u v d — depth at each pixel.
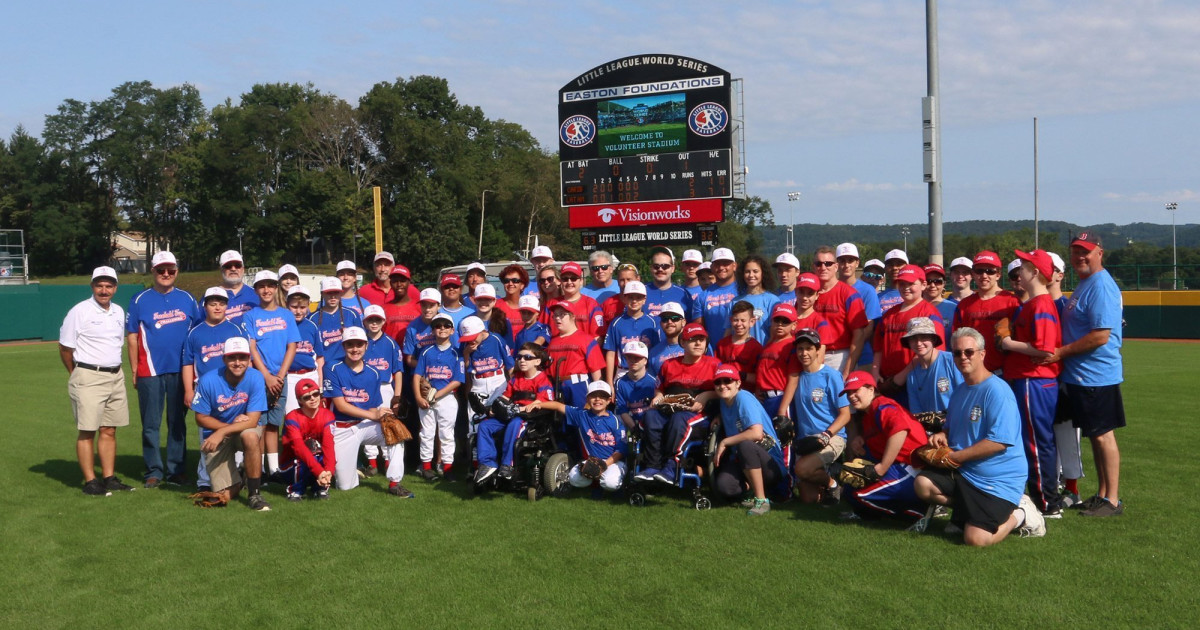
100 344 7.50
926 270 8.06
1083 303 6.27
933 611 4.51
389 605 4.76
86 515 6.79
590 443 7.21
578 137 21.33
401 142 69.81
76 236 79.69
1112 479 6.30
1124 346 22.53
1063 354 6.21
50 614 4.74
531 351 7.52
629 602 4.73
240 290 8.45
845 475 6.21
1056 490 6.29
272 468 7.82
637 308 8.06
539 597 4.84
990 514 5.61
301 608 4.75
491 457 7.26
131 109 82.12
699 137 20.44
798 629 4.32
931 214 13.52
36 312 32.59
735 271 8.47
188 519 6.65
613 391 7.65
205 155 73.94
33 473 8.41
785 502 6.93
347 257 73.38
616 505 6.93
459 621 4.52
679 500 7.07
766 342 7.78
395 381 8.30
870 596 4.74
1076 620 4.36
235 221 74.19
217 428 6.97
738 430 6.74
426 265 63.41
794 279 7.93
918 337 6.46
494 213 73.06
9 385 16.30
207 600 4.90
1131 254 44.75
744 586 4.93
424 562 5.49
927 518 5.98
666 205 20.80
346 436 7.50
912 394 6.76
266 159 74.25
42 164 81.94
